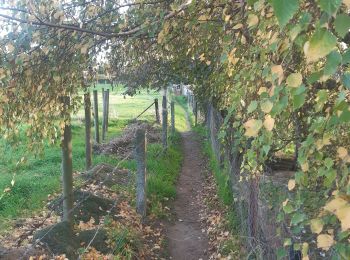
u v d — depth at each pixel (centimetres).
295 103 164
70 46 373
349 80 151
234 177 752
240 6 288
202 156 1616
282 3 109
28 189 991
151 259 706
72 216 682
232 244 674
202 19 353
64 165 678
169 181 1191
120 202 895
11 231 720
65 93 441
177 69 908
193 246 782
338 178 215
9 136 400
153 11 394
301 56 230
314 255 331
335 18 121
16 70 354
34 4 335
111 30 401
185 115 2841
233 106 297
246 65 291
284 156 730
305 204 290
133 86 1054
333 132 233
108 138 1739
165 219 912
